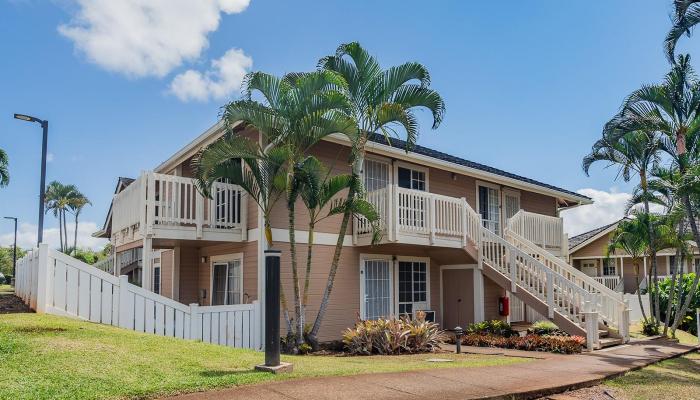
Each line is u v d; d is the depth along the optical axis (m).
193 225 12.14
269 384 6.29
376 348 11.23
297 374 6.96
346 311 13.42
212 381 6.11
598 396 7.20
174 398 5.47
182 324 10.04
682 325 18.12
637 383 8.23
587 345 11.84
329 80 10.84
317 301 12.91
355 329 11.96
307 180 11.03
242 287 12.93
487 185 18.28
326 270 13.20
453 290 15.91
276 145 11.31
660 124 13.36
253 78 10.86
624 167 16.16
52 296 9.38
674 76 13.15
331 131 11.02
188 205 13.37
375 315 14.12
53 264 9.44
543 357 10.46
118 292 9.47
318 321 11.75
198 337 10.22
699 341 13.50
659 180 15.04
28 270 10.95
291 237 11.32
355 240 13.74
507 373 8.11
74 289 9.37
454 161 16.78
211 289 14.70
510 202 19.25
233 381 6.22
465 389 6.63
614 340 12.89
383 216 12.80
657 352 11.64
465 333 14.22
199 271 15.58
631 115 13.52
